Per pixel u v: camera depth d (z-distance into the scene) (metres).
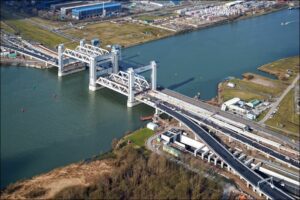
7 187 134.25
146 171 140.00
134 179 135.00
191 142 165.25
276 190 135.62
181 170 140.75
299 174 147.75
